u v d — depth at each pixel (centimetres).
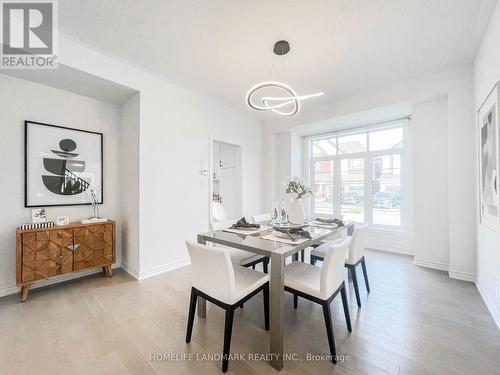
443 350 158
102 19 199
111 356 154
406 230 393
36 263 233
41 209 262
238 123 430
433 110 316
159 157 304
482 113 223
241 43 233
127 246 313
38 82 261
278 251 149
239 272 183
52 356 153
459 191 278
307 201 506
